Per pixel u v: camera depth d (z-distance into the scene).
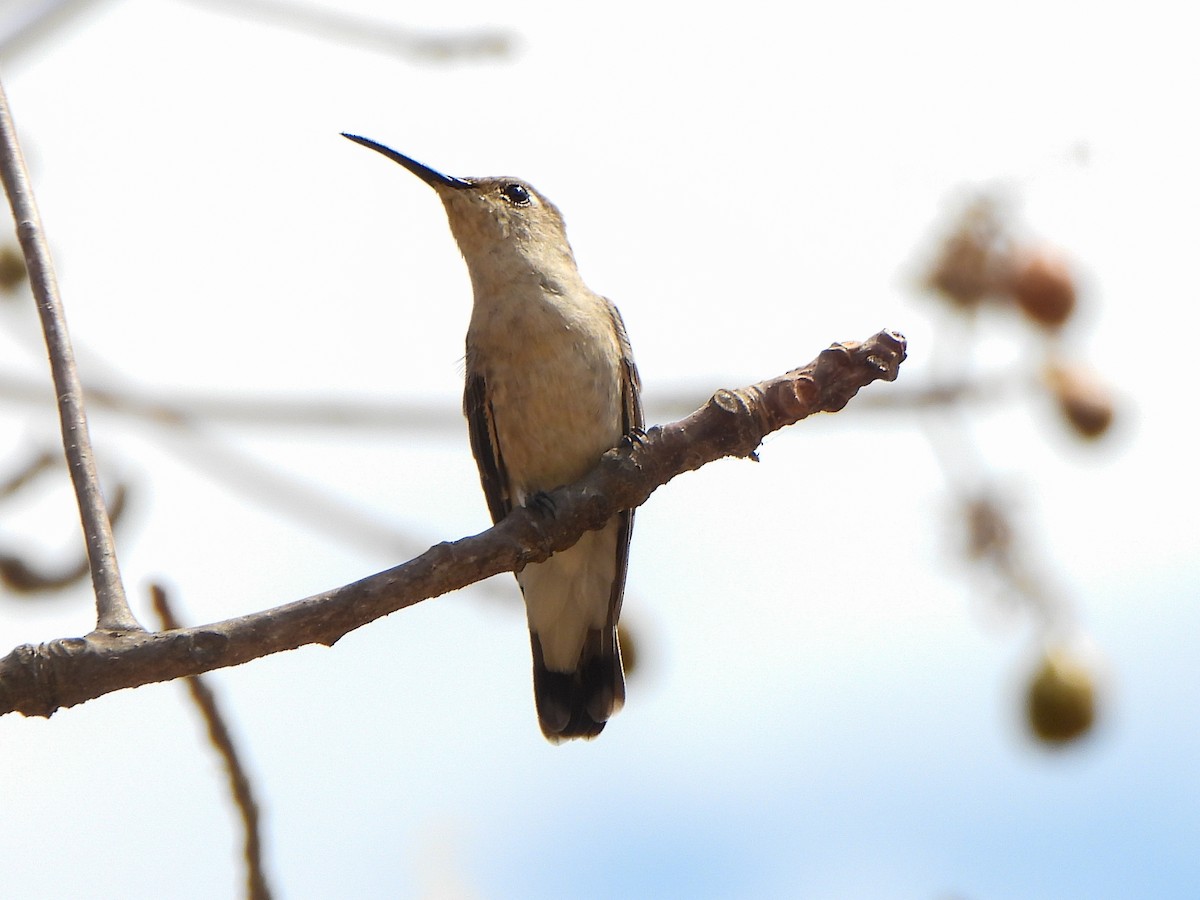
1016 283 8.21
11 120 6.32
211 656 5.29
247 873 6.11
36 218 6.16
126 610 5.38
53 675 5.13
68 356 5.90
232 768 6.12
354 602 5.59
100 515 5.58
